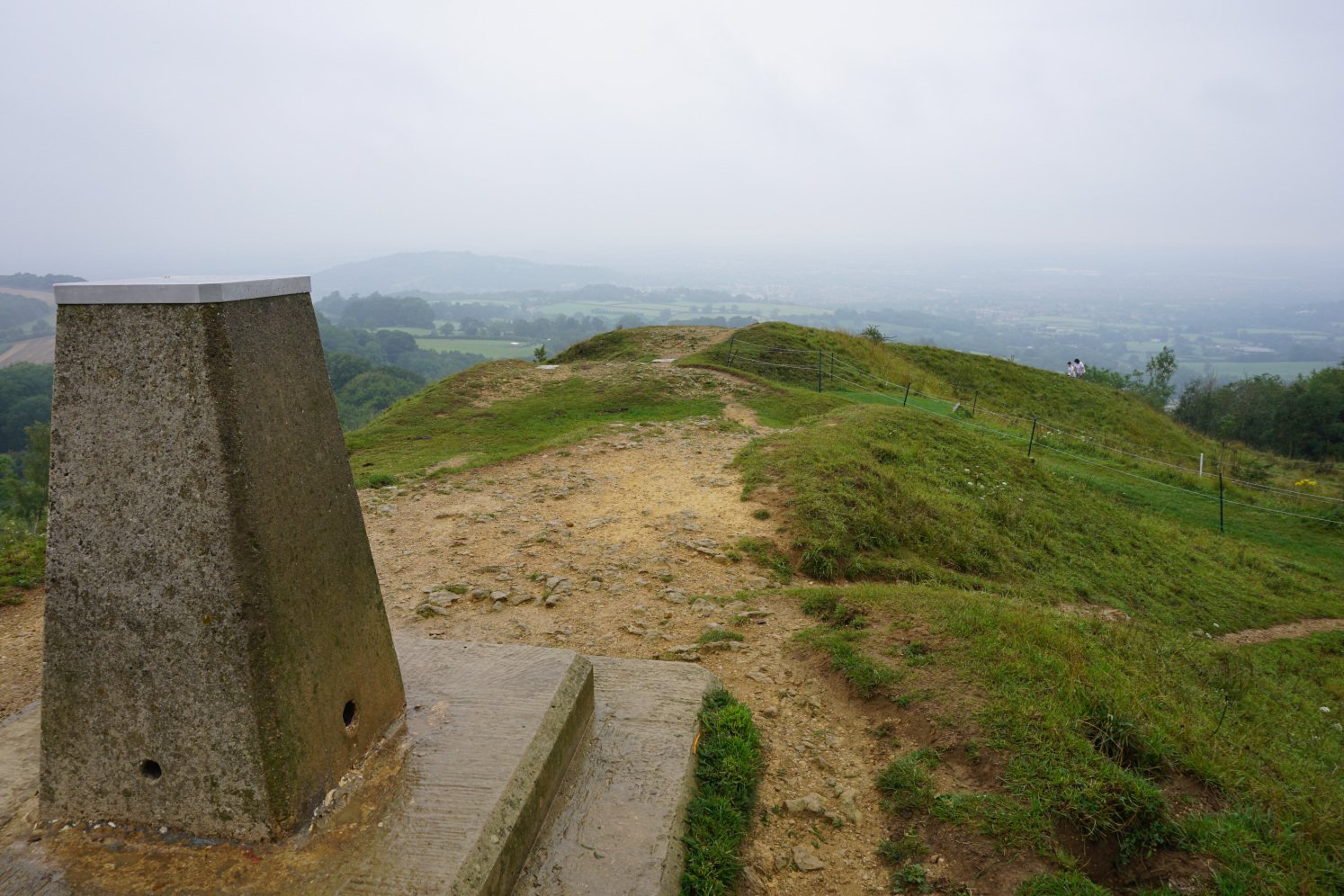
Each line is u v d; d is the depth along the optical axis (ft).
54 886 8.72
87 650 9.32
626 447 42.86
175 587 8.87
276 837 9.21
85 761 9.57
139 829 9.54
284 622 9.34
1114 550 41.47
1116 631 24.17
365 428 53.42
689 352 85.30
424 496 33.55
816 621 20.94
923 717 15.06
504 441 48.26
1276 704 24.76
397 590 23.07
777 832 12.66
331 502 10.51
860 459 37.40
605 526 29.27
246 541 8.84
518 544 27.20
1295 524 56.03
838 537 28.27
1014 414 84.43
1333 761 20.04
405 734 11.70
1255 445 140.46
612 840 11.24
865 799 13.51
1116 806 12.00
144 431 8.77
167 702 9.14
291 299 10.06
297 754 9.47
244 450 8.82
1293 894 10.55
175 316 8.55
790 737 15.35
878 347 96.07
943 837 12.15
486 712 12.35
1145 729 13.97
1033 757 13.17
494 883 9.41
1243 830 11.77
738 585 24.18
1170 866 11.22
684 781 12.78
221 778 9.13
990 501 39.96
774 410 58.23
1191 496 59.67
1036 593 30.71
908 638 18.34
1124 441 81.51
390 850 9.28
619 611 21.66
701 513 30.91
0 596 23.04
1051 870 11.23
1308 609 40.55
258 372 9.22
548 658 14.21
